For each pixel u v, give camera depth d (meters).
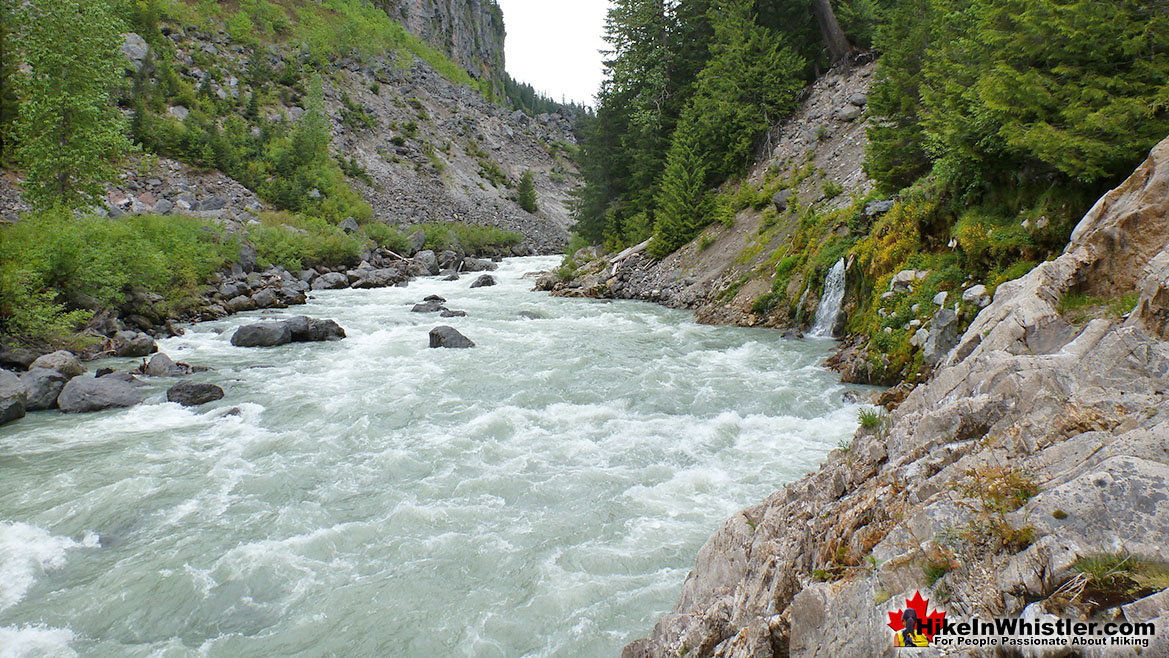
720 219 29.62
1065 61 11.37
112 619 6.73
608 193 40.38
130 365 17.77
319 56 83.56
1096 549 2.69
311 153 60.50
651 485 9.55
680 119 35.28
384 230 51.44
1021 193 13.00
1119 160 10.30
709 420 12.45
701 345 19.12
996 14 12.34
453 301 30.64
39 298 18.09
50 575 7.47
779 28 34.47
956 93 14.13
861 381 14.42
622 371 16.11
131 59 54.97
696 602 5.42
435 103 96.88
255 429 12.31
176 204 40.66
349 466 10.45
